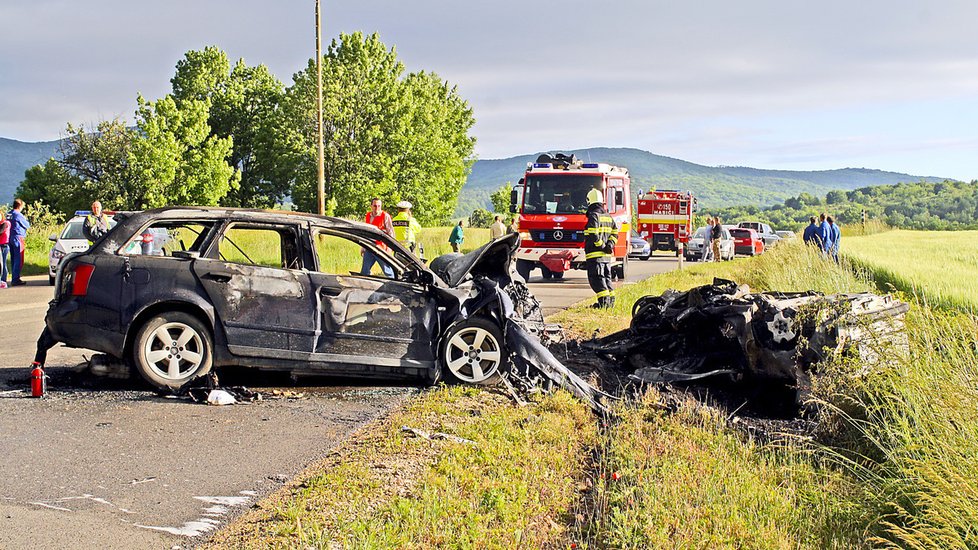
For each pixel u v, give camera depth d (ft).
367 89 221.25
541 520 16.08
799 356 25.26
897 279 56.18
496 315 28.04
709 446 21.93
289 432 21.03
